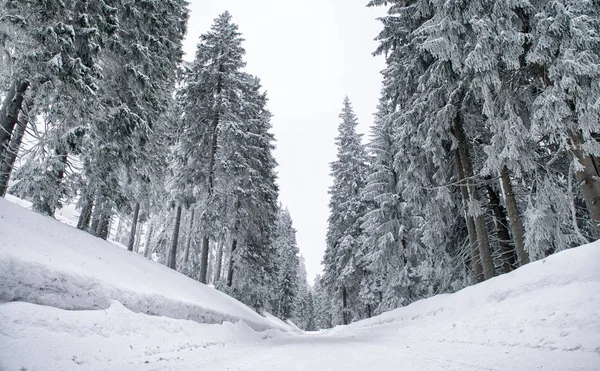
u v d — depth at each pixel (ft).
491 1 31.04
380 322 57.47
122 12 44.80
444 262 51.75
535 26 29.35
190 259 115.03
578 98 27.17
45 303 20.86
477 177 41.81
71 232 37.04
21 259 20.54
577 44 26.58
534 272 25.76
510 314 23.07
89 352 18.95
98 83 37.91
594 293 18.69
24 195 36.35
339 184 109.50
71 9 35.04
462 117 42.65
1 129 32.30
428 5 39.14
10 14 29.99
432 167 46.78
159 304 31.73
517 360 15.23
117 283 28.55
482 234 39.40
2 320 17.11
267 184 91.30
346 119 114.52
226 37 77.25
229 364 19.65
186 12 62.75
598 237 30.96
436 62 39.37
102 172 42.98
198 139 73.61
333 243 110.83
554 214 32.01
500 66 33.40
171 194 75.31
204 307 40.91
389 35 48.34
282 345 33.01
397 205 74.02
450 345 22.50
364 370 15.52
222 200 68.44
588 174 28.35
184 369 18.16
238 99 75.20
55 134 35.27
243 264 80.59
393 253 70.28
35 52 30.96
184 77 71.31
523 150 32.32
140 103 48.73
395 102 49.93
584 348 14.79
